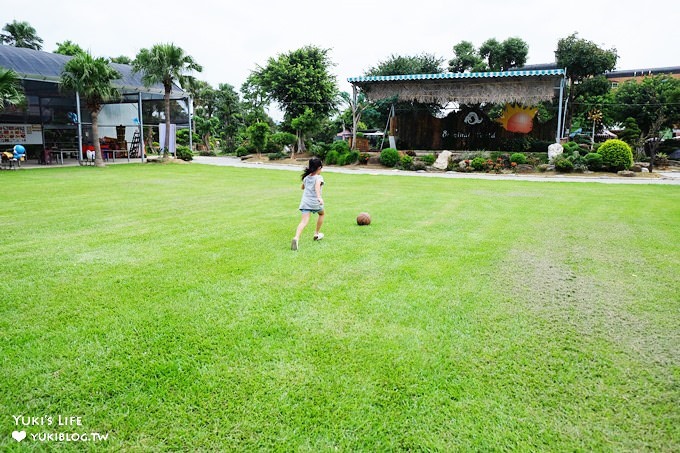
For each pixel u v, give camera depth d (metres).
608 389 2.73
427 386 2.73
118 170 19.39
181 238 6.30
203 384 2.72
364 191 12.61
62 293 4.11
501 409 2.53
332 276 4.68
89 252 5.52
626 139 29.25
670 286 4.55
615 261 5.44
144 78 24.00
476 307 3.93
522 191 12.95
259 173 18.47
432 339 3.32
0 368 2.86
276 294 4.14
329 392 2.66
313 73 30.16
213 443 2.25
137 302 3.92
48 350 3.08
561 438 2.31
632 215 8.81
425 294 4.21
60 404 2.53
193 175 17.25
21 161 22.42
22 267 4.88
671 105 29.09
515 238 6.58
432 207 9.54
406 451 2.22
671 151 31.58
